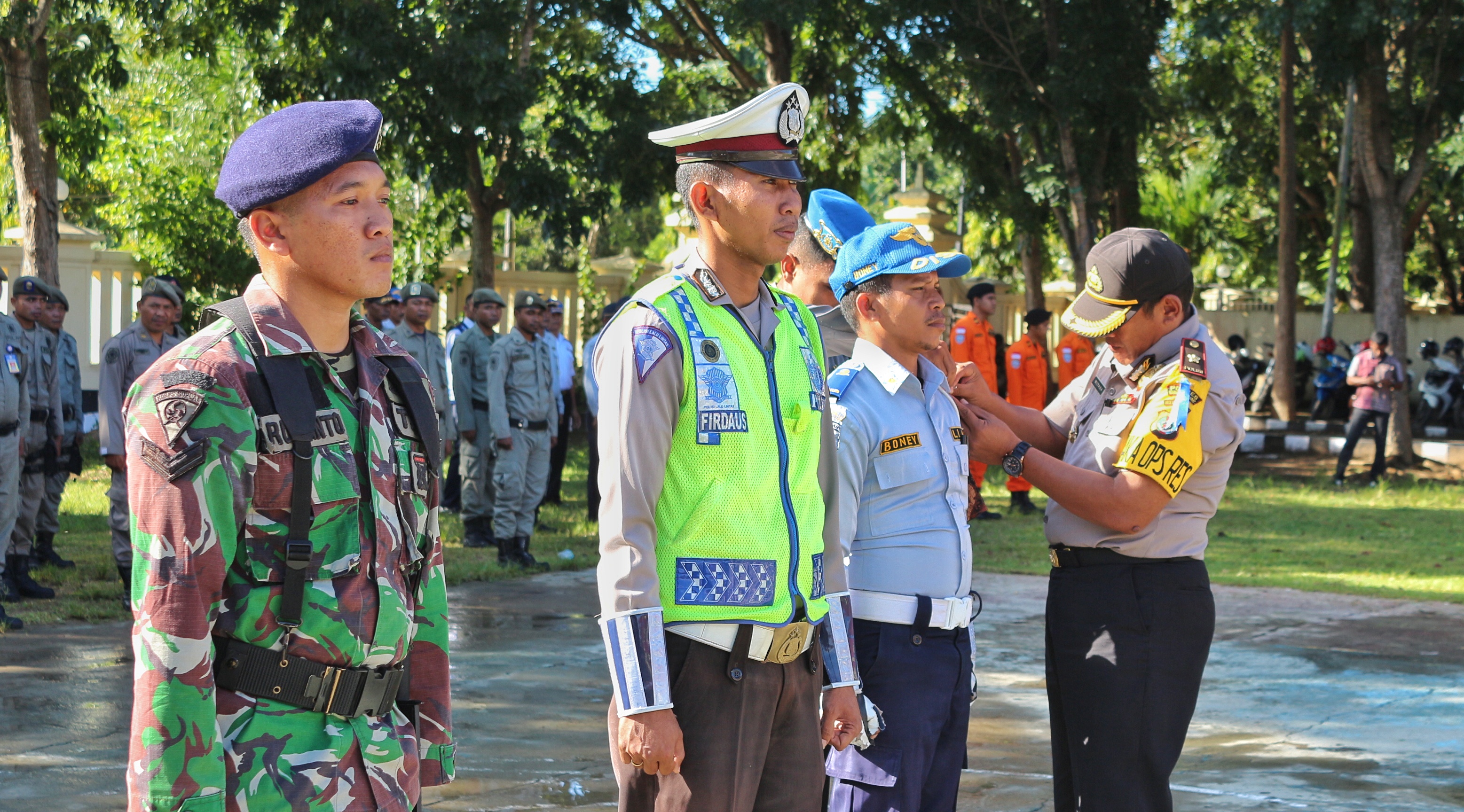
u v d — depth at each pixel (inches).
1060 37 662.5
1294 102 788.6
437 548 88.4
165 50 649.6
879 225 128.3
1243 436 131.2
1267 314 1008.9
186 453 73.5
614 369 97.3
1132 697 128.1
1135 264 128.0
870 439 124.9
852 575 125.5
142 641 73.5
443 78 557.3
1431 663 269.4
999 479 639.8
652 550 95.7
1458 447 710.5
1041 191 678.5
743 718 97.8
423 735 87.7
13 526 285.1
